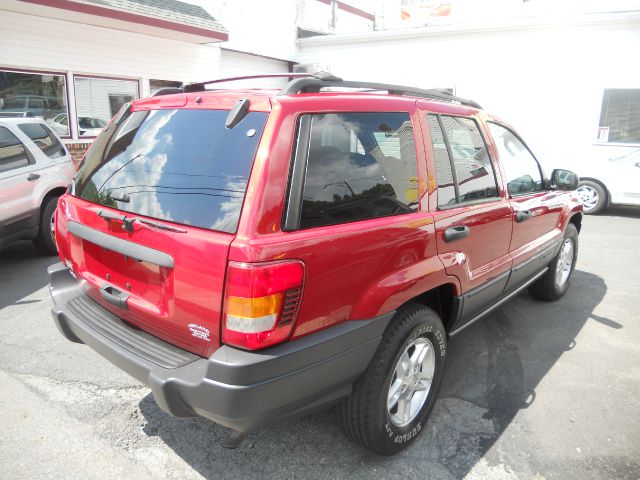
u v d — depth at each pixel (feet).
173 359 7.04
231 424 6.49
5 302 15.35
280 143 6.66
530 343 13.05
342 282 7.08
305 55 48.34
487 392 10.73
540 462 8.60
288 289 6.35
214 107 7.54
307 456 8.66
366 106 8.02
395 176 8.23
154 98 8.64
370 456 8.68
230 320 6.29
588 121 34.04
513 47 36.60
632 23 31.91
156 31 32.96
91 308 8.70
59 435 9.09
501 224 10.89
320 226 6.91
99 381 10.90
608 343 13.09
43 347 12.39
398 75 42.83
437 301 9.76
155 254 7.02
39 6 25.70
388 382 8.00
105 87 32.78
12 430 9.20
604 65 33.24
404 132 8.61
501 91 37.60
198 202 6.86
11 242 18.54
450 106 10.14
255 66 45.68
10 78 27.84
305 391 6.85
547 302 15.90
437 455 8.75
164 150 7.71
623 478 8.25
